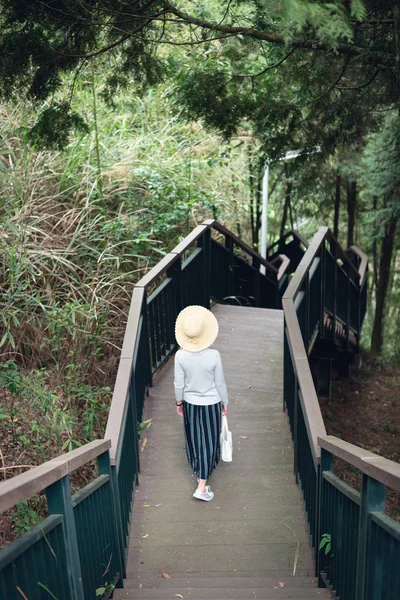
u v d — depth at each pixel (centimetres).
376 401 1079
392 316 1792
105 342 661
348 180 1423
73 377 612
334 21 294
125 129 897
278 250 1539
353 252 1317
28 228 612
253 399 627
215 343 771
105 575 330
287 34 320
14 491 180
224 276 968
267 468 511
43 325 644
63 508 237
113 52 525
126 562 404
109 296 708
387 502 716
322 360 1024
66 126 533
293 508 460
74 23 450
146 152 911
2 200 651
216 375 459
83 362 632
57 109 524
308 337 655
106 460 347
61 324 600
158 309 661
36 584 207
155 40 507
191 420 465
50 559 223
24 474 203
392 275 1688
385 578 222
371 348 1547
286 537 428
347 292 966
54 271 667
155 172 864
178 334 466
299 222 1856
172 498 475
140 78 567
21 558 196
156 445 547
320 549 371
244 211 1309
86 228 731
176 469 513
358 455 255
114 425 395
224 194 1119
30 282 661
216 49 666
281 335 805
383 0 423
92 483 305
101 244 755
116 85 569
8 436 516
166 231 843
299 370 464
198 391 461
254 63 728
